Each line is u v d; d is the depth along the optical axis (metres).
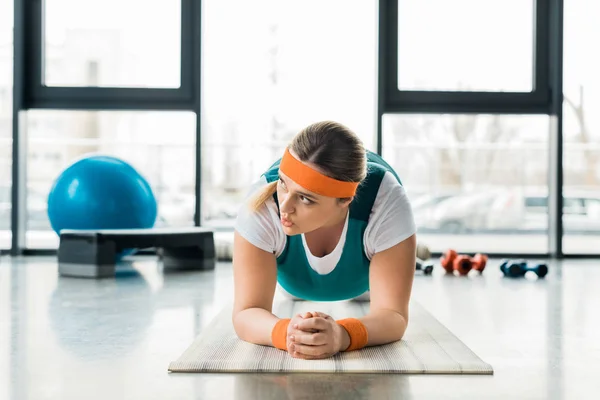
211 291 3.07
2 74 4.87
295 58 5.41
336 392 1.39
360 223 1.77
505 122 5.76
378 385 1.45
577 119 4.83
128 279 3.52
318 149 1.51
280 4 5.32
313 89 5.41
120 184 4.16
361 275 1.95
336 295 2.07
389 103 4.88
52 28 4.91
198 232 3.99
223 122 5.67
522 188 5.82
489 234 5.87
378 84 4.80
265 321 1.73
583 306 2.66
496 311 2.54
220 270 3.97
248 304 1.80
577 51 4.82
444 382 1.48
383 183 1.79
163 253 4.09
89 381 1.50
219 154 5.73
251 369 1.55
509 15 4.91
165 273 3.81
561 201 4.77
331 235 1.80
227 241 4.50
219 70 5.49
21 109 4.79
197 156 4.80
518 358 1.75
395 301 1.79
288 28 5.33
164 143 5.49
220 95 5.54
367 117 4.92
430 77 4.90
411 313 2.39
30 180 5.47
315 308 2.52
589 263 4.46
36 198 5.50
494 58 4.90
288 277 1.98
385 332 1.75
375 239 1.79
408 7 4.87
